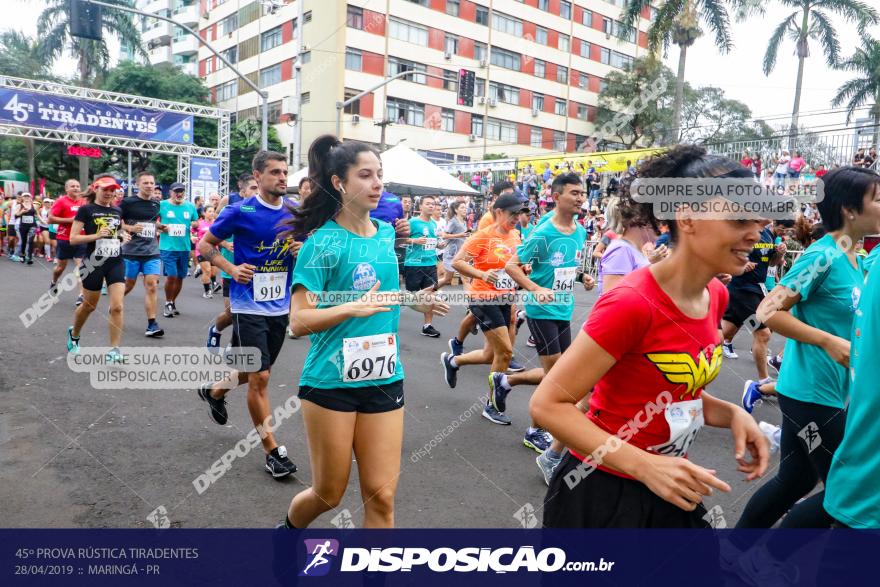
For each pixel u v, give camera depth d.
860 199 2.46
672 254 1.55
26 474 3.43
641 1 19.53
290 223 2.56
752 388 4.70
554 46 37.56
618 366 1.58
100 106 15.37
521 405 5.21
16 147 25.14
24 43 23.53
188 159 17.20
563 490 1.71
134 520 2.98
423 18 31.98
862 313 1.72
